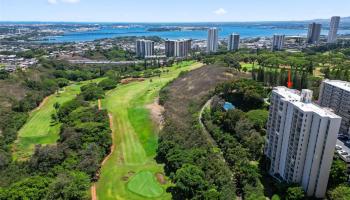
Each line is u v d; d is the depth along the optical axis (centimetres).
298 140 9200
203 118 15425
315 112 8712
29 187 9575
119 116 17612
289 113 9669
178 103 18112
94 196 10462
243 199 9606
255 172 10131
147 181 11269
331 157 8738
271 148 10988
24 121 18162
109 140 13750
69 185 9681
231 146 12219
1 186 10738
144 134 15100
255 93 15162
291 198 8869
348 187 8706
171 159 11606
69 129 14325
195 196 9412
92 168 11475
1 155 12888
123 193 10594
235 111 13838
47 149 12350
